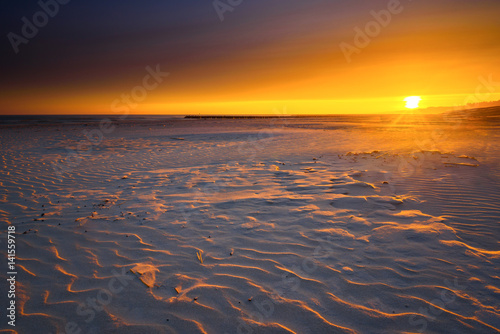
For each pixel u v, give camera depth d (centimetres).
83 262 305
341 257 301
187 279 270
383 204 460
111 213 454
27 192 576
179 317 220
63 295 249
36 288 259
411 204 461
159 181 666
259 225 393
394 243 325
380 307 224
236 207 472
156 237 364
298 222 399
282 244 336
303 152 1086
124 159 989
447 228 354
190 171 774
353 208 448
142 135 2019
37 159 969
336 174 682
